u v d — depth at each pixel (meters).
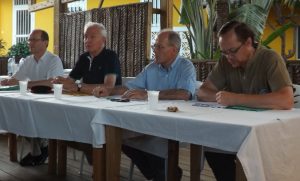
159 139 2.22
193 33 4.39
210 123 1.46
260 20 3.53
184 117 1.56
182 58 2.57
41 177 2.91
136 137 2.20
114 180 1.86
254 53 2.06
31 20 9.59
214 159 2.10
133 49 4.34
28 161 3.25
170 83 2.54
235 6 4.02
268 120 1.48
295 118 1.58
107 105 1.98
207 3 4.34
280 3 4.24
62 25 5.49
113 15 4.59
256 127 1.37
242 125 1.37
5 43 9.79
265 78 2.02
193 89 2.41
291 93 1.88
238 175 1.38
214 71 2.26
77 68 3.16
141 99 2.29
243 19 3.54
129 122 1.74
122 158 3.49
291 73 3.29
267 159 1.43
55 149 2.99
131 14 4.35
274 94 1.85
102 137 1.84
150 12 4.16
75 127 1.96
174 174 2.24
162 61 2.53
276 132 1.47
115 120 1.80
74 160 3.42
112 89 2.60
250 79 2.07
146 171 2.47
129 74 4.39
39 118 2.15
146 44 4.18
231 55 2.04
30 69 3.47
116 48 4.55
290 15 4.23
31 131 2.19
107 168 1.85
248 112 1.72
